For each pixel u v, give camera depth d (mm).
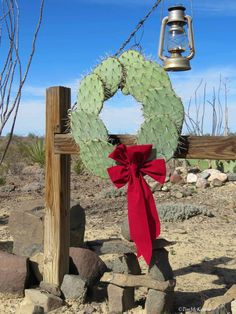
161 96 1582
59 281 1837
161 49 1727
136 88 1626
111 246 2471
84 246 2475
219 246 2646
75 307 1772
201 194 4195
